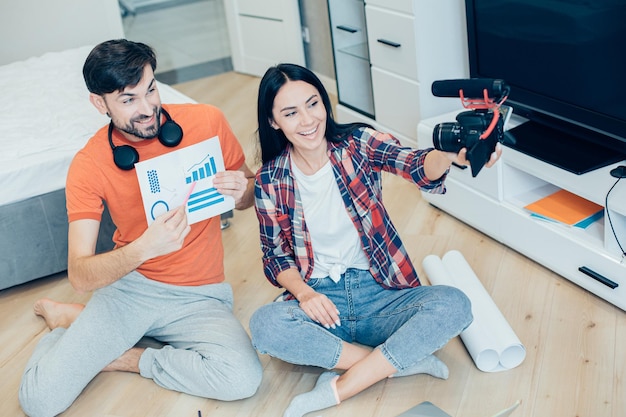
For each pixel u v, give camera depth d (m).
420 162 1.90
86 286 2.06
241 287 2.68
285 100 1.94
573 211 2.47
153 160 2.04
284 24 4.53
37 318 2.64
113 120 2.03
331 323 2.03
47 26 4.50
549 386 2.03
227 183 2.08
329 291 2.16
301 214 2.10
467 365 2.15
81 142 2.84
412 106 3.19
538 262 2.54
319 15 4.29
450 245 2.73
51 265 2.80
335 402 2.02
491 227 2.69
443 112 3.19
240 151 2.28
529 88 2.59
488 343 2.10
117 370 2.31
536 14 2.45
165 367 2.18
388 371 2.00
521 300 2.38
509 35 2.60
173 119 2.17
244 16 4.79
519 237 2.57
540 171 2.41
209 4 6.72
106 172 2.09
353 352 2.06
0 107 3.25
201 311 2.23
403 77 3.18
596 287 2.30
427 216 2.95
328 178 2.06
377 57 3.30
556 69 2.44
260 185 2.11
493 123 1.64
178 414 2.11
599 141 2.40
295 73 1.95
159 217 1.99
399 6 3.03
